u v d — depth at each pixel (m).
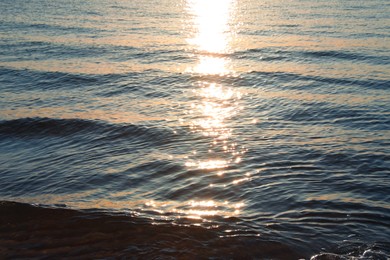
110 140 10.53
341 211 6.78
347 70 15.98
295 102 12.77
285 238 6.09
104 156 9.57
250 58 18.75
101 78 15.70
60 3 37.88
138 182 8.21
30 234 6.45
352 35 22.20
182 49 20.64
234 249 5.91
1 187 8.33
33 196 7.88
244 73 16.23
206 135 10.50
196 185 7.94
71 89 14.66
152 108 12.70
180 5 40.09
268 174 8.25
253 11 34.81
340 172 8.23
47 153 9.95
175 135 10.57
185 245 6.05
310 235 6.15
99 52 19.81
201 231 6.34
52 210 7.10
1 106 13.02
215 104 13.01
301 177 8.07
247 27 26.75
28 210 7.12
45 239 6.31
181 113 12.23
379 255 5.69
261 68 16.89
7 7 34.91
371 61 17.08
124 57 18.97
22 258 5.88
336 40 21.17
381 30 23.22
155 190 7.85
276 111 12.16
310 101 12.76
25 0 39.69
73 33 24.20
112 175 8.53
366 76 15.03
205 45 21.55
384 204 7.00
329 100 12.76
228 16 32.44
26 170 9.02
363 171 8.24
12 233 6.48
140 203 7.36
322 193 7.43
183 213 6.91
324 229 6.30
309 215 6.70
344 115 11.50
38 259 5.86
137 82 15.27
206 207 7.12
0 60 18.22
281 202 7.16
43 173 8.83
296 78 15.35
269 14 32.53
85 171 8.80
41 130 11.30
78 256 5.90
